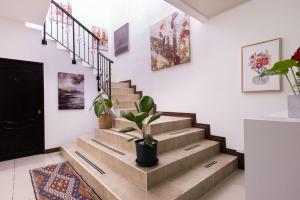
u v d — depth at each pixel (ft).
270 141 3.17
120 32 18.30
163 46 13.43
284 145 3.02
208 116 10.82
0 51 10.67
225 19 9.89
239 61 9.36
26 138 11.63
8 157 10.96
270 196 3.17
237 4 9.27
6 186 7.66
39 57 11.97
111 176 7.19
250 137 3.41
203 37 10.97
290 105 3.54
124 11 17.98
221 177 7.88
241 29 9.27
